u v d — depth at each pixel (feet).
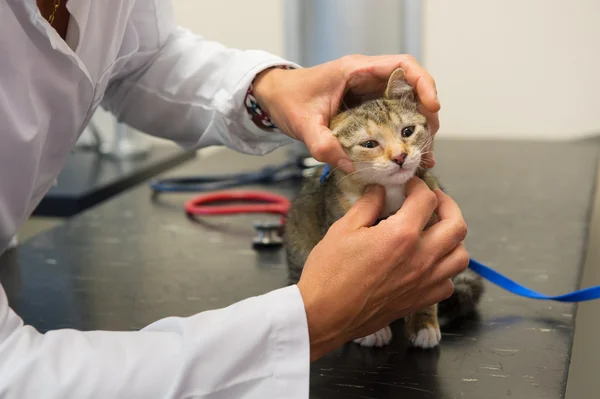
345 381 3.08
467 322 3.71
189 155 9.87
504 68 9.16
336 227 3.12
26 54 3.17
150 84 4.82
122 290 4.50
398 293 3.02
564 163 7.75
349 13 7.14
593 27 8.65
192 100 4.67
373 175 3.84
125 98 4.99
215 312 2.83
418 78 3.48
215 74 4.56
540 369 3.11
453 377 3.07
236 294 4.33
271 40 9.86
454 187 6.87
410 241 2.89
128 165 8.79
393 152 3.79
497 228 5.45
